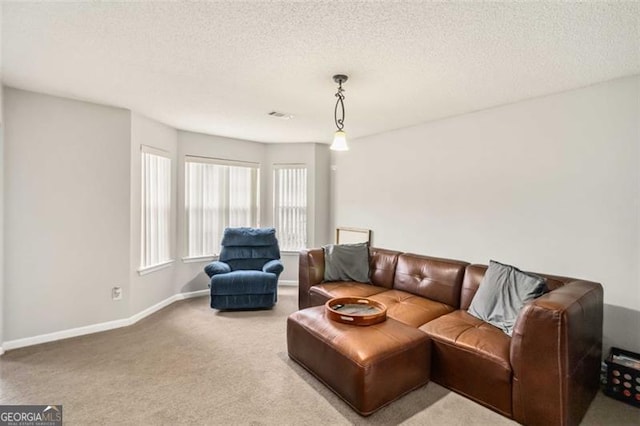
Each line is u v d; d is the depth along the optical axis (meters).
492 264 2.63
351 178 4.75
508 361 1.91
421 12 1.62
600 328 2.21
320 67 2.29
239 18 1.69
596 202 2.52
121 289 3.31
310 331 2.36
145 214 3.66
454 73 2.36
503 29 1.77
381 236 4.32
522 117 2.93
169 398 2.07
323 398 2.09
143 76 2.48
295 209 5.10
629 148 2.37
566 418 1.71
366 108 3.22
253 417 1.90
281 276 5.13
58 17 1.69
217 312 3.77
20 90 2.76
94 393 2.11
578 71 2.29
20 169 2.77
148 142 3.68
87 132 3.09
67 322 3.01
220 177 4.71
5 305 2.71
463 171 3.39
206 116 3.58
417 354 2.16
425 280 3.09
